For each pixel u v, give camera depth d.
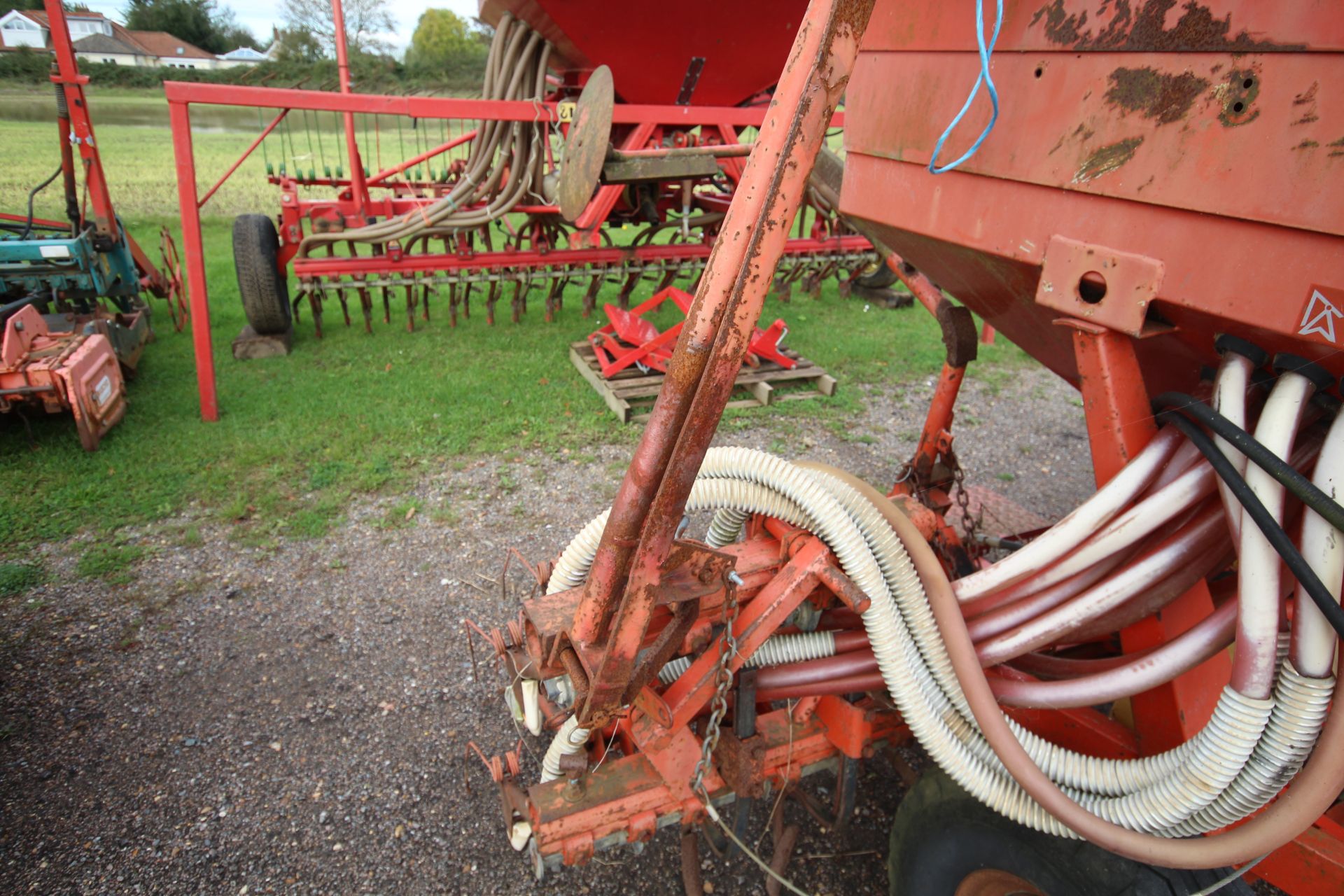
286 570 3.99
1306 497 1.39
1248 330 1.48
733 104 7.91
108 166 15.97
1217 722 1.55
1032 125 1.73
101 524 4.28
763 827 2.70
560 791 2.09
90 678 3.28
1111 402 1.74
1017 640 1.90
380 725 3.09
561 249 7.98
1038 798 1.70
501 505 4.64
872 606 1.93
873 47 2.14
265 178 16.16
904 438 5.68
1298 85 1.29
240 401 5.77
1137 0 1.47
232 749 2.96
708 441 1.42
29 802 2.73
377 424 5.44
